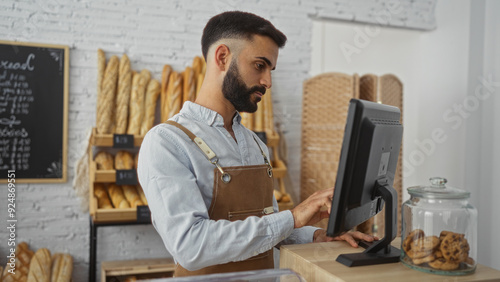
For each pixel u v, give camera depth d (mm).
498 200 3098
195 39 2955
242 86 1259
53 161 2676
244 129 1448
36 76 2631
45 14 2662
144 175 1190
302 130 3150
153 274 2703
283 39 1277
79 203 2727
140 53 2848
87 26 2738
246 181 1297
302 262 1059
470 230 954
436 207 957
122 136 2566
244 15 1265
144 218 2434
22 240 2641
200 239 1067
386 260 1021
